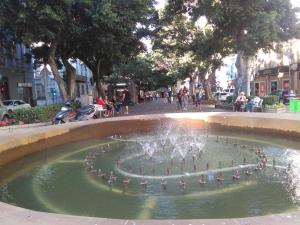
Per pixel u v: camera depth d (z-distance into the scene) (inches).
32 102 1395.2
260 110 827.4
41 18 727.1
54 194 242.5
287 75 1688.0
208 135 480.4
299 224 129.1
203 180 253.1
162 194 228.4
